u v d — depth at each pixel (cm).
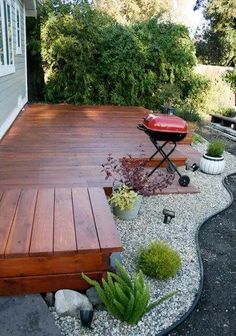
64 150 436
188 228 297
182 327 190
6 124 531
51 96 917
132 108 869
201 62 1531
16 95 662
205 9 1428
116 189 310
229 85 1041
